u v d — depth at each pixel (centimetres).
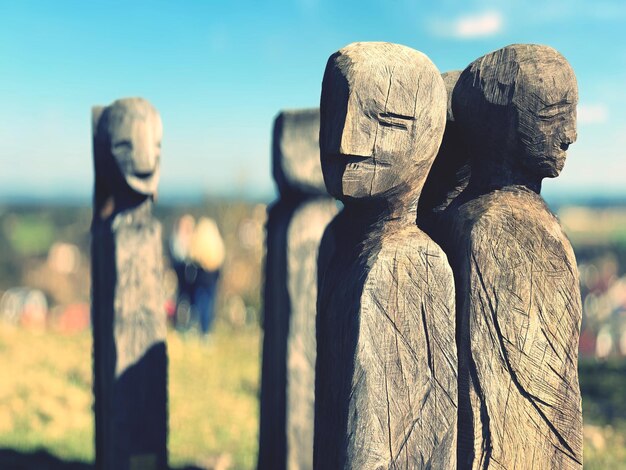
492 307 219
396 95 212
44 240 3516
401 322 213
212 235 867
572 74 226
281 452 410
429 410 216
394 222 223
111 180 412
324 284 242
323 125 222
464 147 249
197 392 645
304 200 408
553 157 226
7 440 496
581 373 691
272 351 425
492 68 228
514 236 220
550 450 225
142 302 402
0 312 1554
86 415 564
